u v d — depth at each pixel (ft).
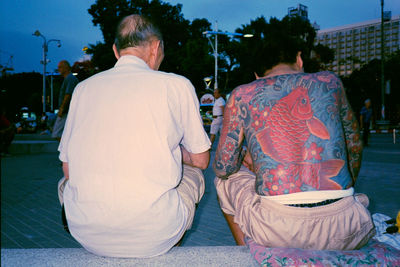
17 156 32.68
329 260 4.44
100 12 137.90
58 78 219.00
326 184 4.72
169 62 148.25
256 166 5.07
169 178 4.63
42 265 4.41
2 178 20.22
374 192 15.29
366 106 42.34
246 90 5.32
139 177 4.43
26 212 12.96
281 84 5.13
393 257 4.61
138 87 4.71
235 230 6.20
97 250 4.63
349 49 438.40
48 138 64.59
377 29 423.23
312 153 4.78
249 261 4.58
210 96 104.99
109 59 131.95
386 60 153.17
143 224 4.42
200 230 10.92
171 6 150.92
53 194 16.05
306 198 4.68
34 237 10.25
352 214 4.75
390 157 29.19
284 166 4.80
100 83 4.87
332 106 4.92
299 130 4.87
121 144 4.49
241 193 5.58
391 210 12.32
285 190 4.75
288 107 4.98
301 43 5.58
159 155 4.55
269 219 4.77
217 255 4.71
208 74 152.87
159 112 4.63
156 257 4.65
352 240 4.81
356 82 154.71
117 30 5.36
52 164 26.71
